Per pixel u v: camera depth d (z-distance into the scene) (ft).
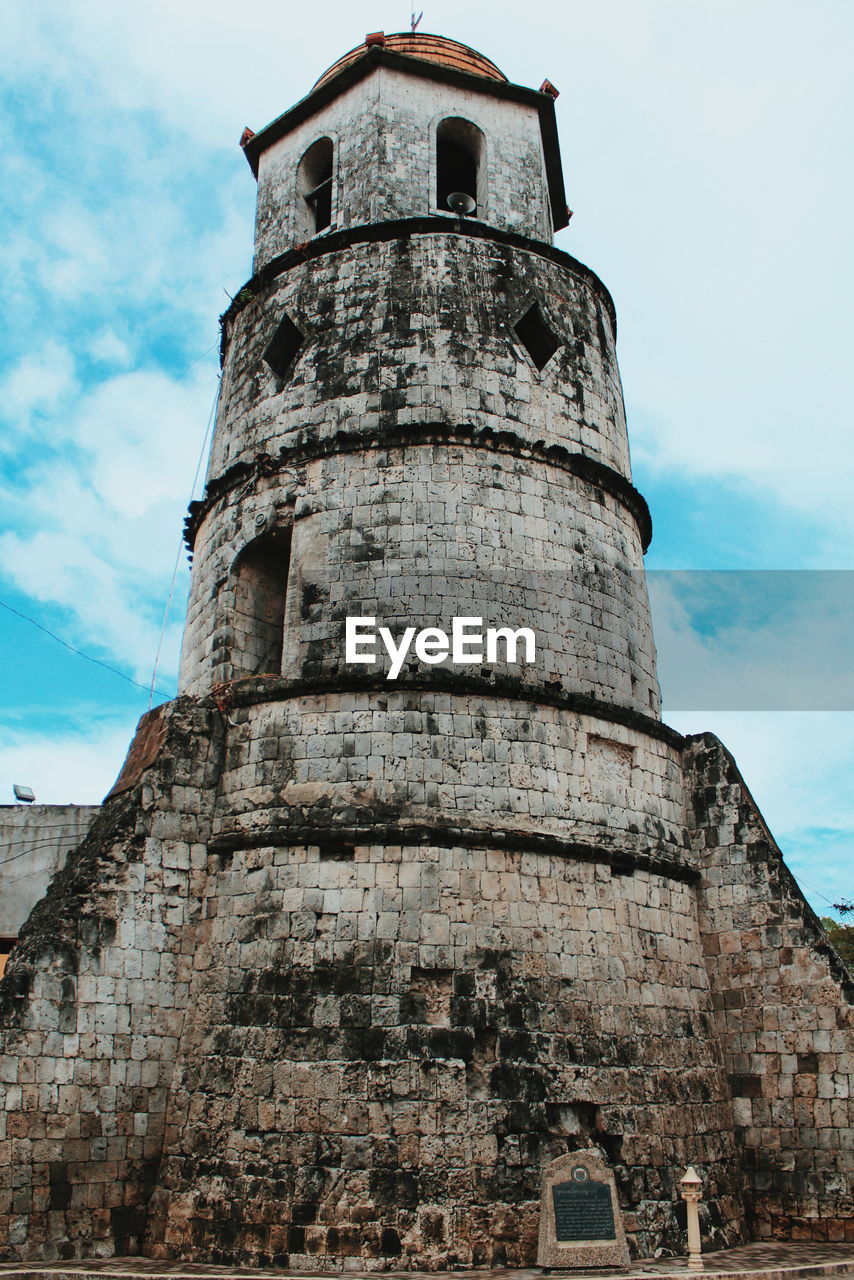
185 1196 52.34
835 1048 60.75
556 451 70.08
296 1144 50.67
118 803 64.95
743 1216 59.52
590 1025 55.62
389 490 66.13
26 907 93.15
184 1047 56.44
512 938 55.31
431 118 83.10
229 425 77.15
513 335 73.20
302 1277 46.06
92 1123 53.21
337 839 56.49
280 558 72.54
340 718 59.82
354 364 70.79
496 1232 48.78
